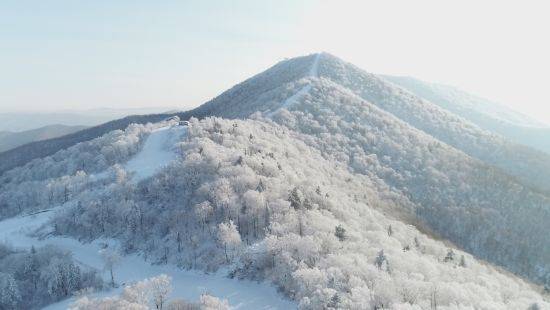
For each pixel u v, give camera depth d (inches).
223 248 4451.3
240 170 5570.9
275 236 4008.4
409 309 2871.6
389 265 3750.0
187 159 6156.5
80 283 4320.9
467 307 3075.8
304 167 6939.0
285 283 3698.3
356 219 5300.2
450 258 5103.3
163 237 4975.4
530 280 6471.5
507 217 7770.7
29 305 4138.8
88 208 5876.0
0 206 7534.5
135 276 4448.8
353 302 3009.4
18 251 5285.4
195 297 3799.2
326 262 3607.3
